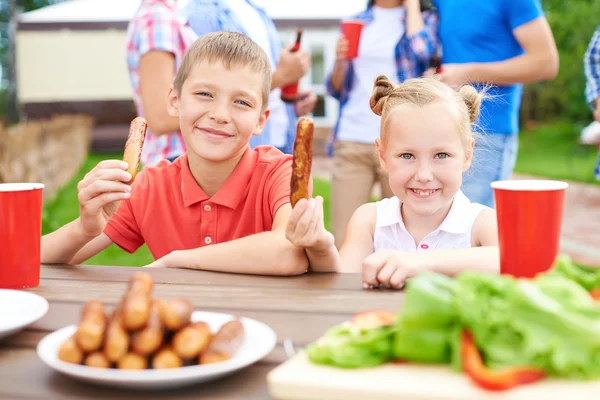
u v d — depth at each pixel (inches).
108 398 38.6
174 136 113.4
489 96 116.1
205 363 39.8
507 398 33.7
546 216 54.6
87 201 73.2
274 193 84.3
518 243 55.3
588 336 34.5
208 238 86.6
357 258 89.9
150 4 110.9
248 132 82.6
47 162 402.3
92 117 697.6
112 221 89.4
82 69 688.4
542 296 35.6
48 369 43.2
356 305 56.8
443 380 36.0
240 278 68.0
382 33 141.3
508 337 36.1
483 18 129.5
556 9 772.6
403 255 67.2
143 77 110.7
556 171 553.3
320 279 67.4
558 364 34.5
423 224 89.9
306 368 38.3
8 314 51.7
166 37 109.0
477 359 35.6
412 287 37.7
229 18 117.8
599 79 144.0
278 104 127.0
